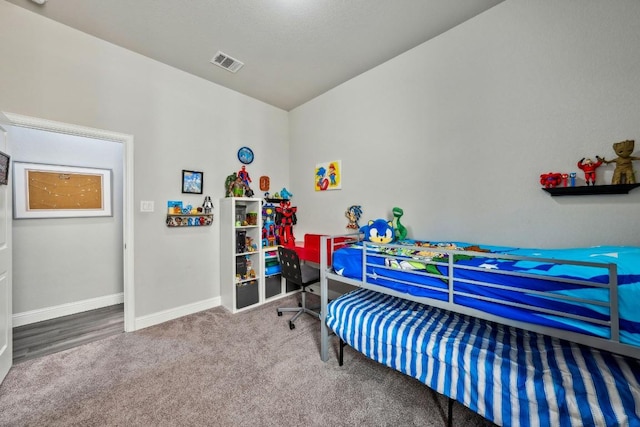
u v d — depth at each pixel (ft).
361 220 8.81
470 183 6.32
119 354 6.33
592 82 4.75
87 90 6.82
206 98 9.21
